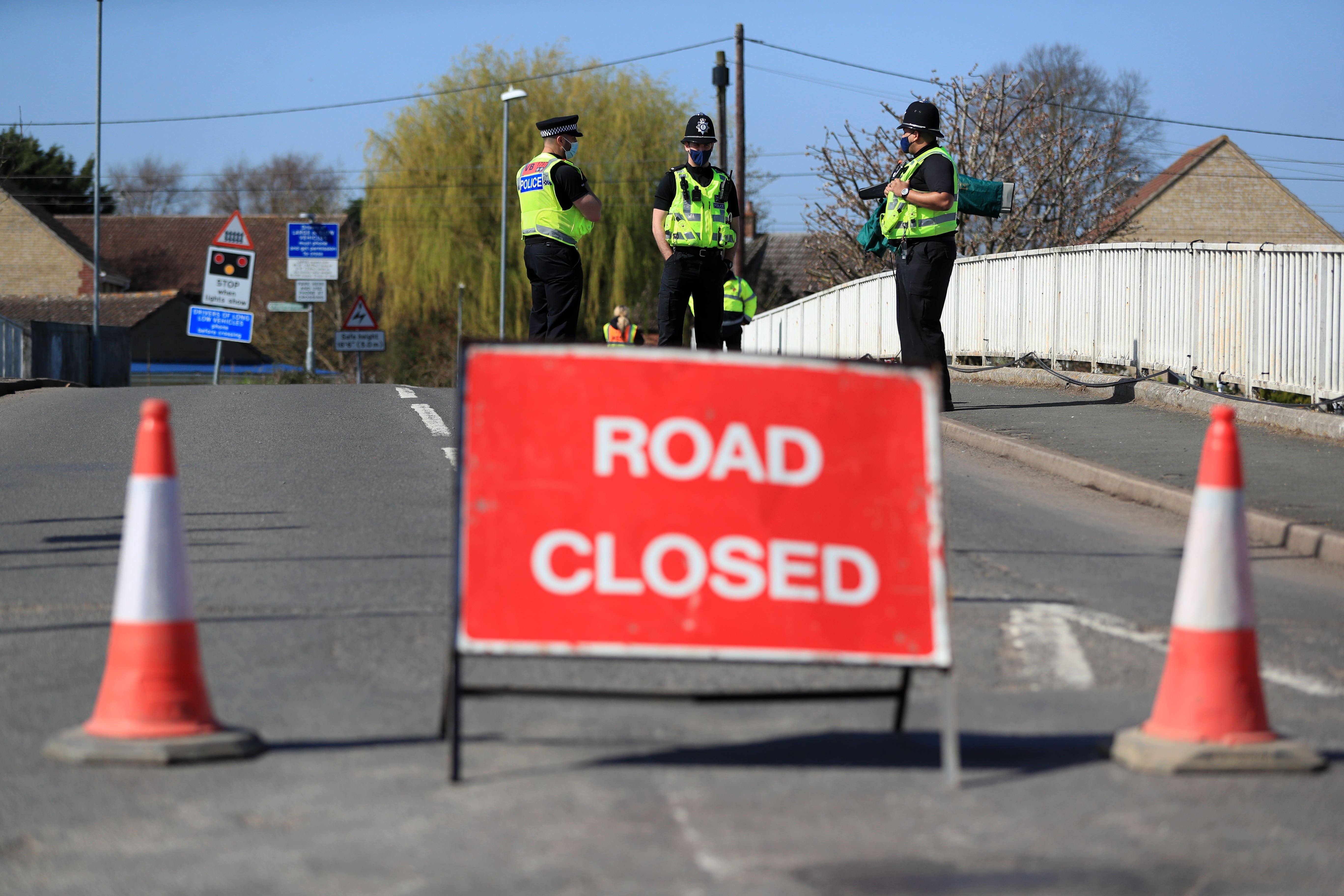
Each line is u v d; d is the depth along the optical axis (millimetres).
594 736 14883
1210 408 43531
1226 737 14023
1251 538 27656
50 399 52656
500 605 13453
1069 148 109125
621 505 13789
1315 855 11656
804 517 14008
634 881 10930
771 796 13016
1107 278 52344
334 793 12922
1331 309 38906
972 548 25875
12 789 12961
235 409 47188
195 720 14039
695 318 41656
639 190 146375
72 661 17500
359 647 18266
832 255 112188
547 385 13992
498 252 148875
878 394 14406
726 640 13648
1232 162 184500
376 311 158375
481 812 12453
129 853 11484
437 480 32469
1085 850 11719
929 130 41438
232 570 22844
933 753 14445
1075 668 17859
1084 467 34062
